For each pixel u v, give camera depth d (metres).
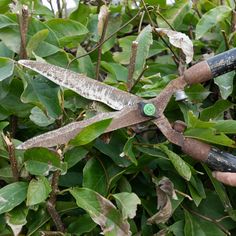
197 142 0.80
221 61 0.79
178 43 0.85
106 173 0.83
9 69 0.80
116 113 0.77
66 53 0.90
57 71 0.78
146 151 0.82
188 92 0.90
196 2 1.07
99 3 1.05
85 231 0.79
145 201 0.87
